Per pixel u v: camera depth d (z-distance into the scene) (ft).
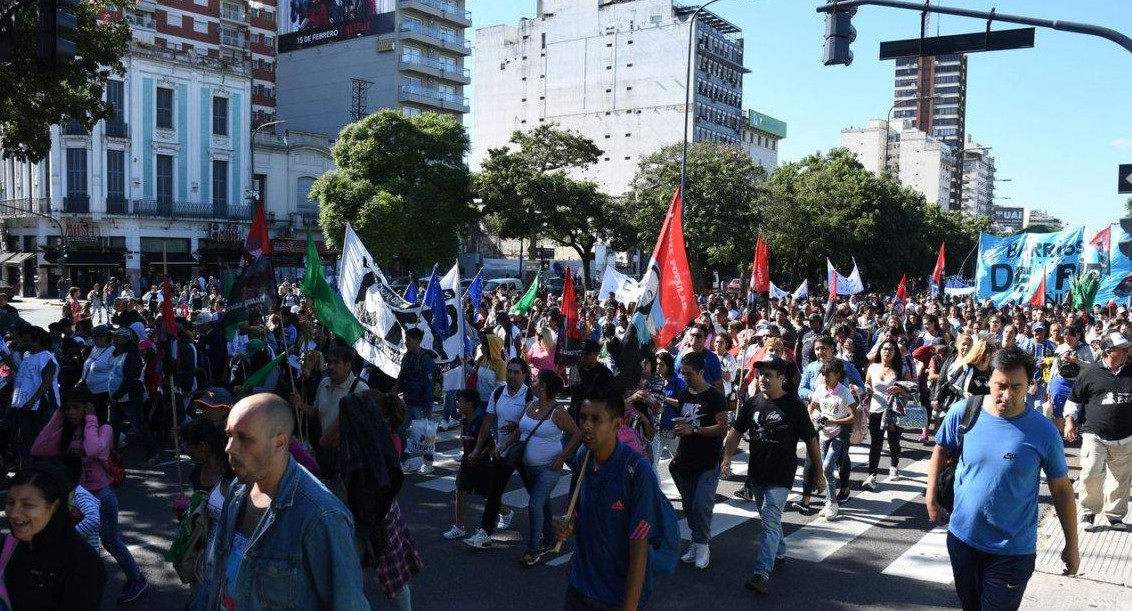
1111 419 26.63
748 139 358.23
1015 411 14.96
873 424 32.96
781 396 22.12
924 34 32.22
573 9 322.14
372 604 21.04
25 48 48.80
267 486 10.23
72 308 75.61
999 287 74.69
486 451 24.97
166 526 27.32
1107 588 22.20
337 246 153.79
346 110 257.14
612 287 66.49
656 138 306.35
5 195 174.40
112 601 21.22
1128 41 29.37
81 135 157.07
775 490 22.02
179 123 170.81
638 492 13.50
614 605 13.70
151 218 166.40
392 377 32.78
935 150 552.41
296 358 38.60
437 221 155.43
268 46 259.19
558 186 170.30
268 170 188.44
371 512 16.74
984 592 14.93
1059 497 14.76
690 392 23.73
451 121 161.79
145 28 194.49
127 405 34.73
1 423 34.53
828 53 32.65
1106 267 73.31
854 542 26.50
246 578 10.02
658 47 304.71
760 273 64.75
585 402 13.80
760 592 21.83
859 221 182.09
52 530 11.71
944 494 16.08
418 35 250.16
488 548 25.38
